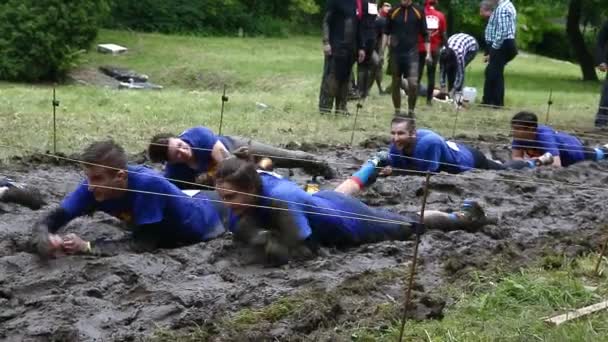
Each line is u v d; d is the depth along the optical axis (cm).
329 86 1540
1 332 512
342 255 681
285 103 1677
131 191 671
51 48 2367
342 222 692
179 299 562
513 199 898
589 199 916
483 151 1280
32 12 2350
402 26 1591
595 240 728
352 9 1519
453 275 628
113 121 1297
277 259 640
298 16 4353
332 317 537
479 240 729
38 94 1644
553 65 3831
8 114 1285
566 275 626
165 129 1258
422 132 994
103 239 693
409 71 1597
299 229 655
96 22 2462
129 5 3644
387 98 1945
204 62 2777
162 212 682
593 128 1609
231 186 652
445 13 3306
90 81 2448
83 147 1091
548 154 1123
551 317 546
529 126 1127
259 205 663
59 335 502
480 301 568
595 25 3584
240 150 780
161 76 2586
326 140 1284
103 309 548
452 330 523
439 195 889
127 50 2928
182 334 512
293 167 982
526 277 613
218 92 2084
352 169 1058
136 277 600
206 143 805
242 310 550
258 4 4194
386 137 1295
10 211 768
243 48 3344
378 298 575
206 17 3862
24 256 631
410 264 648
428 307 551
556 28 4609
